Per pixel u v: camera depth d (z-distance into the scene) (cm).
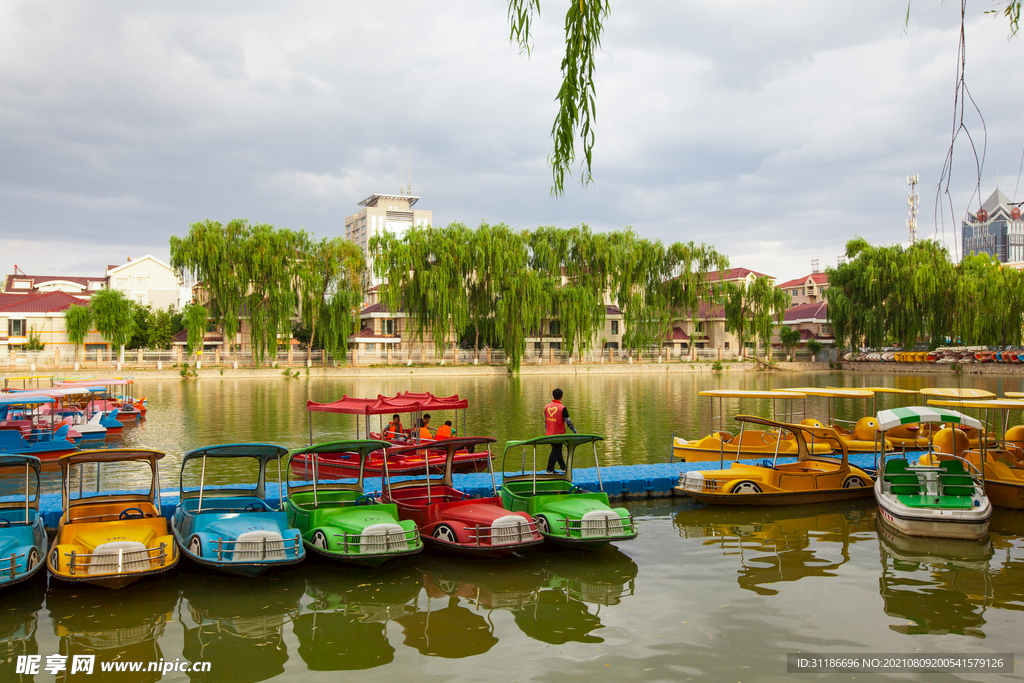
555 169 619
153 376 4981
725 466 1502
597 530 968
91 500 946
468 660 646
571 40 612
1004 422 1409
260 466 1048
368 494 1155
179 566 917
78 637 705
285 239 5300
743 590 829
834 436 1313
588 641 688
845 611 758
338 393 3856
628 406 3108
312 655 662
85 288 8212
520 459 1730
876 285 5991
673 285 6394
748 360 6788
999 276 5069
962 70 541
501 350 6250
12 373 4719
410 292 5362
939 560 940
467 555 971
